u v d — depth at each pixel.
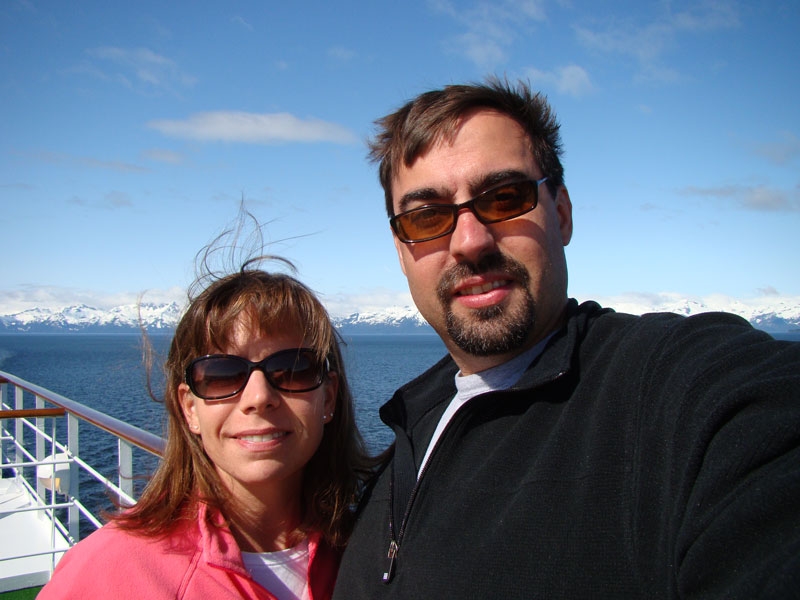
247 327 0.64
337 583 0.66
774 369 0.42
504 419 0.59
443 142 0.65
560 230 0.72
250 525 0.66
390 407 0.78
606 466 0.49
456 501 0.57
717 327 0.49
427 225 0.65
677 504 0.42
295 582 0.66
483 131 0.65
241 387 0.63
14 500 1.60
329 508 0.70
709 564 0.38
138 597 0.56
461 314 0.64
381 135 0.74
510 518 0.51
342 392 0.73
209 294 0.66
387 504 0.65
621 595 0.45
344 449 0.73
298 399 0.64
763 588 0.33
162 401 0.70
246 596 0.60
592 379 0.55
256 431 0.62
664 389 0.47
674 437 0.44
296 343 0.66
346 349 0.83
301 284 0.69
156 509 0.62
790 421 0.38
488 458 0.57
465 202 0.64
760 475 0.38
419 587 0.55
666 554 0.43
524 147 0.65
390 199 0.74
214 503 0.62
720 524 0.38
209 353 0.65
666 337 0.51
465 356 0.66
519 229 0.63
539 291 0.63
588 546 0.47
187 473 0.65
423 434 0.70
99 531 0.61
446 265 0.65
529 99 0.66
